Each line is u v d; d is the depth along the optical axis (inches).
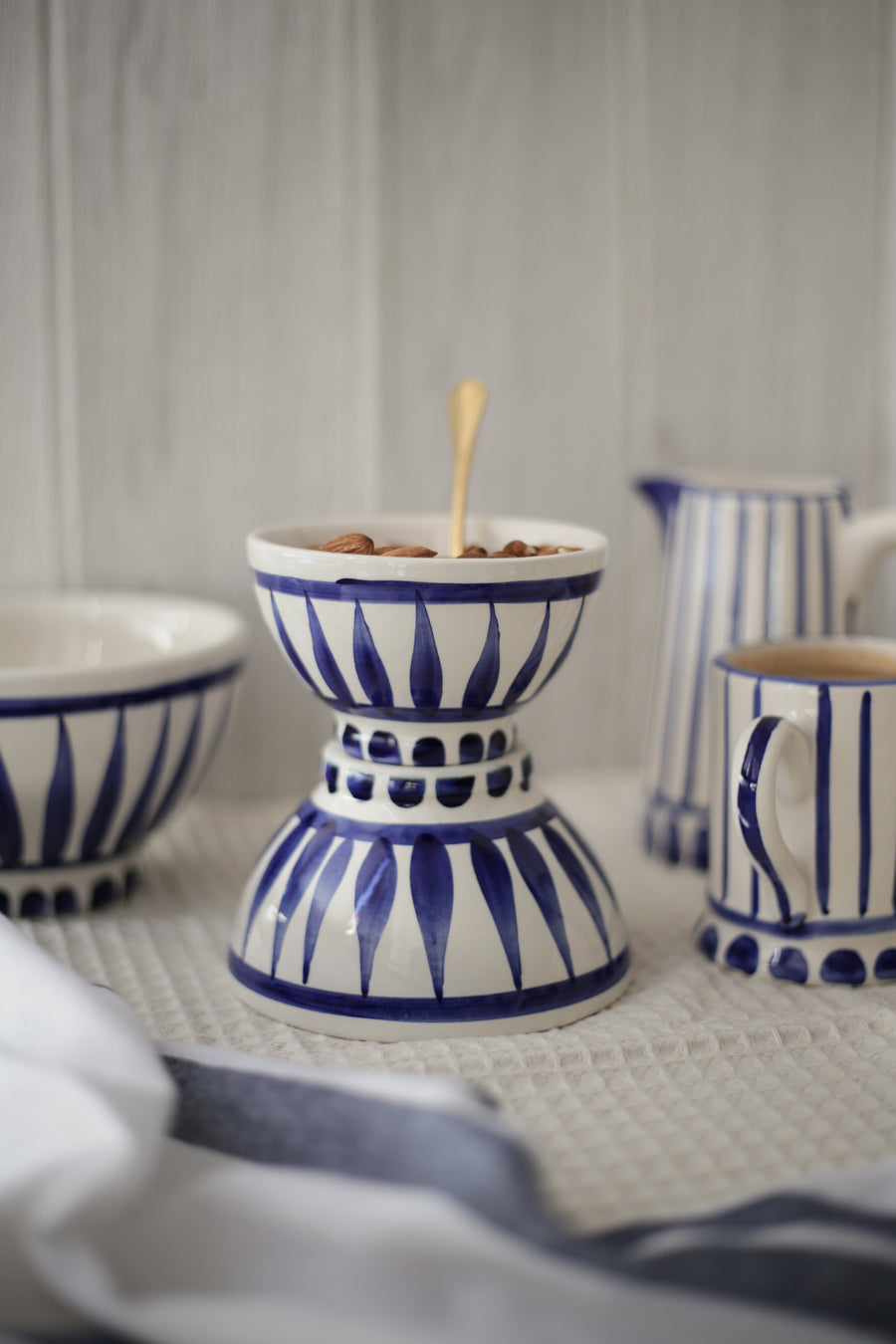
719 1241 11.1
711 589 23.4
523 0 25.9
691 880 23.5
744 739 17.9
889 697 18.1
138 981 18.9
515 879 17.3
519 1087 15.7
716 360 28.7
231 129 24.9
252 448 26.3
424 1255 10.5
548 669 17.4
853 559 23.4
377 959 16.8
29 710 18.8
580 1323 10.0
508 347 27.1
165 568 26.4
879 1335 9.9
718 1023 17.4
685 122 27.4
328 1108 13.1
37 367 25.1
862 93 28.5
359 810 17.8
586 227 27.1
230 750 27.4
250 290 25.6
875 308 29.6
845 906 18.7
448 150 26.0
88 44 24.0
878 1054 16.7
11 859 20.5
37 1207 10.9
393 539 20.6
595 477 28.3
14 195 24.3
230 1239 11.3
